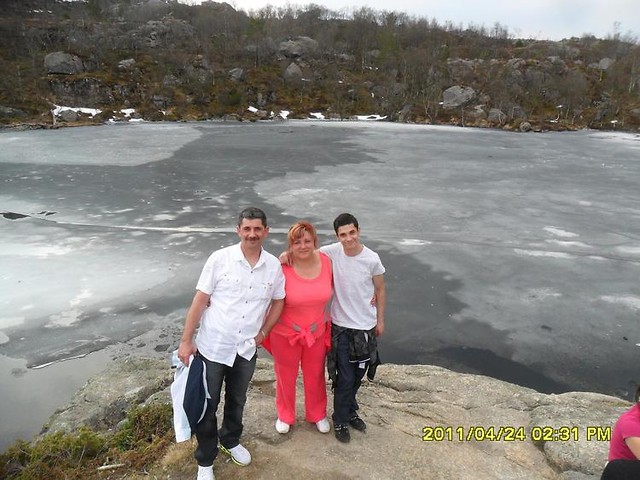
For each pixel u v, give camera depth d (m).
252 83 53.12
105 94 45.94
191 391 2.49
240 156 23.12
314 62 60.50
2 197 15.18
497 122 46.69
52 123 38.16
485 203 15.31
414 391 4.11
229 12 74.44
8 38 51.47
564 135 38.56
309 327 2.89
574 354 7.20
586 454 3.05
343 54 65.19
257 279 2.57
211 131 34.12
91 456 3.15
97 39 53.22
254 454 2.95
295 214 13.76
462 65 59.66
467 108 50.56
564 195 16.56
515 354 7.19
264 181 17.80
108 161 21.25
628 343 7.50
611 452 2.33
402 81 57.91
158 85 48.66
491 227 12.95
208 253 10.75
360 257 2.91
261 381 4.19
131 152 23.72
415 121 48.78
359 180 18.23
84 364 6.61
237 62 56.44
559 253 11.17
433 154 25.00
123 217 13.34
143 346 7.06
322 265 2.87
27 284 9.04
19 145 25.66
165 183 17.30
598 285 9.53
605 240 12.09
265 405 3.56
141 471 2.91
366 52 65.06
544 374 6.73
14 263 10.02
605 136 38.19
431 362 6.98
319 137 31.30
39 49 50.38
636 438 2.16
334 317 3.03
